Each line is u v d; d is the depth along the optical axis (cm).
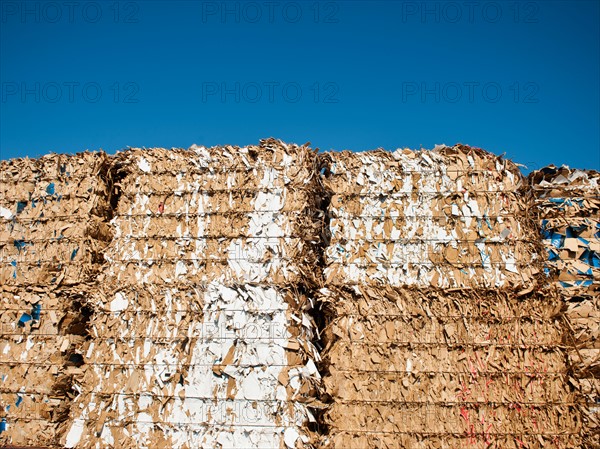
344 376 552
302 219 590
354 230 587
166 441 561
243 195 602
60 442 579
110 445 568
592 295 596
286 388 554
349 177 598
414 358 553
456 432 532
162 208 616
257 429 551
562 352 554
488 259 572
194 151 625
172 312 589
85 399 585
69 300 625
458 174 588
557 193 621
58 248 632
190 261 597
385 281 570
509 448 530
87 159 648
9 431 600
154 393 573
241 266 588
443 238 577
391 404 545
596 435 541
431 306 564
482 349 553
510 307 561
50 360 612
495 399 540
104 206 650
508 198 586
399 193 588
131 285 600
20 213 653
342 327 564
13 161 665
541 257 577
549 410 539
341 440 539
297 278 575
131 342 590
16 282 636
